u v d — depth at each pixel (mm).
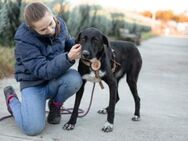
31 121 3766
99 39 3932
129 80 4777
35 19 3686
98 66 4004
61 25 4145
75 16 13734
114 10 25578
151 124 4594
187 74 10133
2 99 5242
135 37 22062
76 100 4168
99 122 4477
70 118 4180
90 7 17469
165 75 9562
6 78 6984
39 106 3861
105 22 20266
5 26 8945
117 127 4348
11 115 4391
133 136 4074
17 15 9953
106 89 6621
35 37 3873
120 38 21875
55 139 3797
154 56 15273
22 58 3877
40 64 3834
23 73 3977
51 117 4234
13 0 9914
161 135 4191
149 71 10109
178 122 4801
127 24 28375
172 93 6949
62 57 3762
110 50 4238
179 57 15758
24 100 3869
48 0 11023
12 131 3934
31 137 3805
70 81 3975
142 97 6301
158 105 5758
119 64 4449
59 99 4152
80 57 3855
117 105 5449
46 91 4062
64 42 4168
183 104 6000
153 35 42844
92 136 3963
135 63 4793
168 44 26188
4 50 8758
